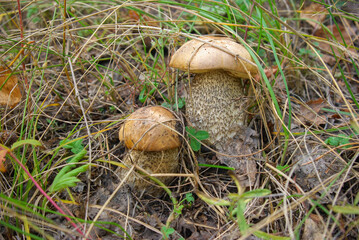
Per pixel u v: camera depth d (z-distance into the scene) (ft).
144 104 1.04
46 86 0.97
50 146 0.93
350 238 0.68
